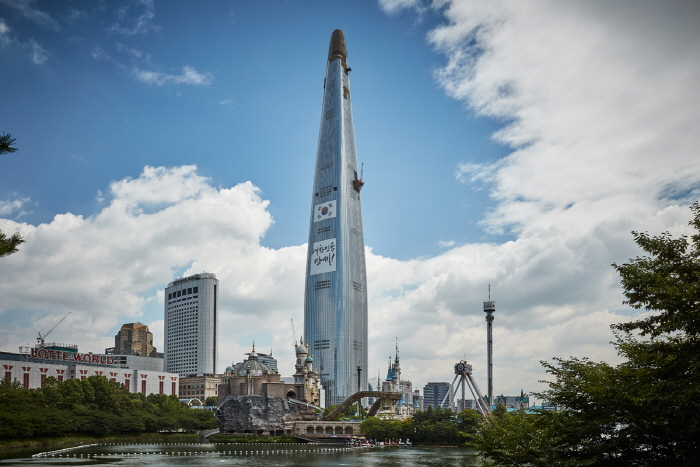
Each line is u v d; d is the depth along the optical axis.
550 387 59.47
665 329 47.00
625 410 49.59
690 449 45.16
